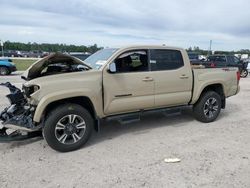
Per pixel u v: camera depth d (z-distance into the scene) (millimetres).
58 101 4727
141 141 5230
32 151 4723
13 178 3750
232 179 3701
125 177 3768
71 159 4387
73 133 4719
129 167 4082
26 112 4812
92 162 4270
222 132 5816
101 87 4930
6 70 19625
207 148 4855
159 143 5113
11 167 4090
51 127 4504
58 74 4648
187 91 6109
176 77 5855
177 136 5531
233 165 4137
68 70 5234
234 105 8914
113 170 3984
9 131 5535
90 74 4832
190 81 6102
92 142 5188
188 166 4102
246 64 21094
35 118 4414
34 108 4621
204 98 6414
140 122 6574
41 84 4426
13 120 4680
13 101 4938
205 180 3672
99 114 5020
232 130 5973
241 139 5355
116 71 5145
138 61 5430
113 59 5082
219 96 6684
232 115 7445
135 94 5344
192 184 3566
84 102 4988
